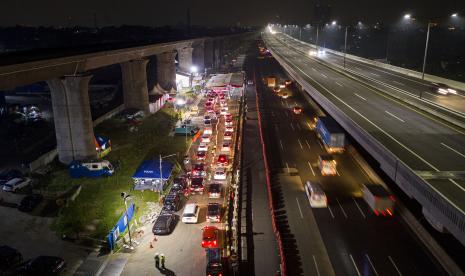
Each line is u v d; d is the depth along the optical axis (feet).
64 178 169.99
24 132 229.04
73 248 120.16
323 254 115.14
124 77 278.67
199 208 143.84
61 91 181.78
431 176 104.37
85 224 132.46
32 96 331.77
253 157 195.83
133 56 258.78
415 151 124.88
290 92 363.97
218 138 226.38
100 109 285.64
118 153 202.28
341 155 196.54
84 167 169.99
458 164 112.88
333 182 165.17
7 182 157.17
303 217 136.15
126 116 263.29
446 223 88.33
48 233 128.26
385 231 126.82
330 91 233.14
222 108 284.20
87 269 109.60
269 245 119.65
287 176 171.94
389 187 155.02
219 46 630.74
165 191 156.56
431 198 94.53
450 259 107.34
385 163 125.18
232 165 179.32
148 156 196.54
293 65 378.53
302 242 121.19
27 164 183.93
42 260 107.76
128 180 167.63
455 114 168.66
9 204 146.61
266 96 348.79
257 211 140.56
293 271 107.55
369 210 140.36
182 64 437.58
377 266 109.50
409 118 167.43
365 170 176.55
